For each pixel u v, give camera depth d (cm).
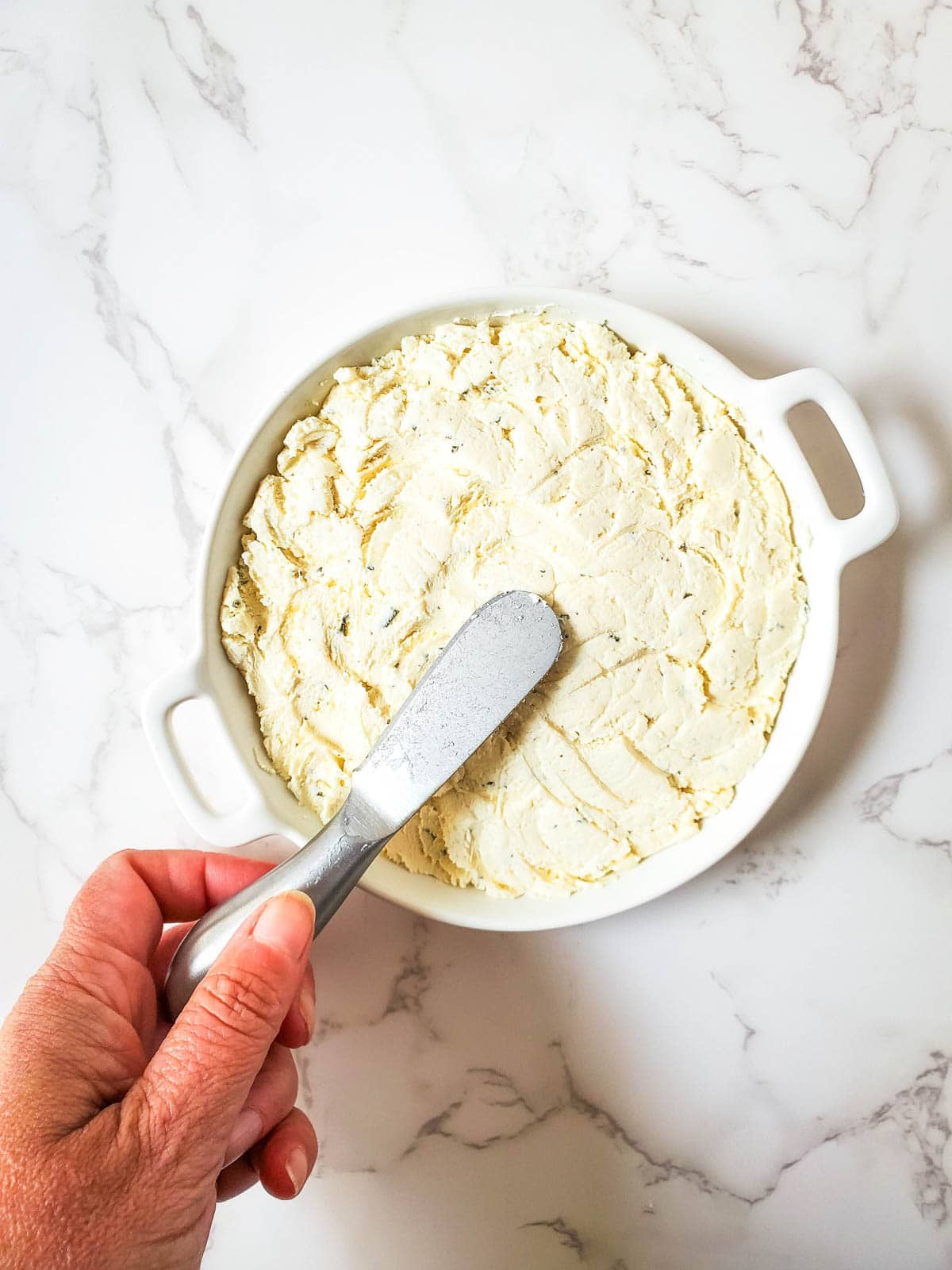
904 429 89
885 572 89
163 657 92
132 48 91
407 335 80
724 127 89
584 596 79
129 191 91
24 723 93
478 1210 91
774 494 80
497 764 80
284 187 90
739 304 89
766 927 90
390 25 90
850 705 90
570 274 90
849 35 89
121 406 92
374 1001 91
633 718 80
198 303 91
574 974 91
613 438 80
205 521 91
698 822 81
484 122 90
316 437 80
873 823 90
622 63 89
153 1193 62
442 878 81
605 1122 90
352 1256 91
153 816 92
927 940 89
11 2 92
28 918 92
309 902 67
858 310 89
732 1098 90
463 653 76
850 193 89
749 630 80
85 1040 71
